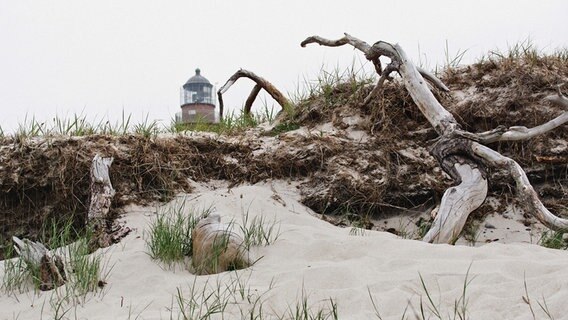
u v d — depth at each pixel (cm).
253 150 843
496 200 770
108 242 675
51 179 756
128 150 777
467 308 433
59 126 833
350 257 561
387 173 787
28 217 768
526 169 786
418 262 521
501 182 773
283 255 577
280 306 451
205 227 581
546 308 420
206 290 493
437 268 505
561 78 838
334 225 750
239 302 456
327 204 773
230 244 561
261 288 483
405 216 780
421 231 735
